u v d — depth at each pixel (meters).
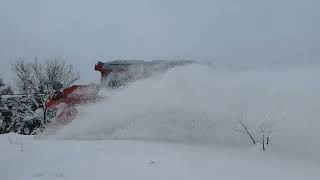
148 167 5.38
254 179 4.92
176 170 5.25
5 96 25.92
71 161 5.89
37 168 5.65
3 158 6.40
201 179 4.88
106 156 6.07
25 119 24.20
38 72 26.89
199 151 6.54
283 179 4.93
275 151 6.49
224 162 5.76
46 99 22.88
